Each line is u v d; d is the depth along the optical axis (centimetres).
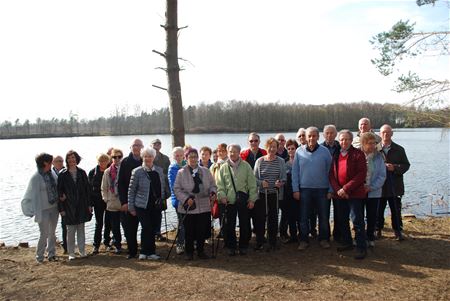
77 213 696
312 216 741
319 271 580
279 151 777
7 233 1343
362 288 519
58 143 7581
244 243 671
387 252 652
